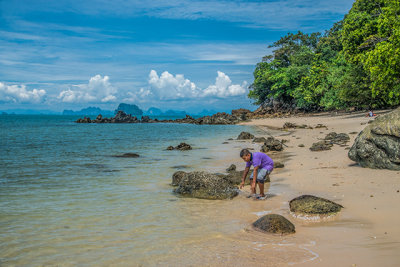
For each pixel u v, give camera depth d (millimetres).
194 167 13703
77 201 8086
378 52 26547
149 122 86750
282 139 23094
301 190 8547
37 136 34656
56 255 4719
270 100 85000
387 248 4406
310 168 11609
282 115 73562
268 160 8188
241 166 13648
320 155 14602
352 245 4656
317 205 6430
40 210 7227
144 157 17172
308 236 5223
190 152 19328
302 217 6277
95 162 15383
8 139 30391
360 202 6867
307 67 71438
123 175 11922
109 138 31844
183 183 8938
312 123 40312
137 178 11336
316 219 6121
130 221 6383
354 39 37344
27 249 4957
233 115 73812
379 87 30594
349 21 37688
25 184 10289
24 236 5535
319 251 4523
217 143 25219
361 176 9352
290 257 4367
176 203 7871
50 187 9836
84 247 5016
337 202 7059
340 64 58906
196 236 5445
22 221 6402
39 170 13117
